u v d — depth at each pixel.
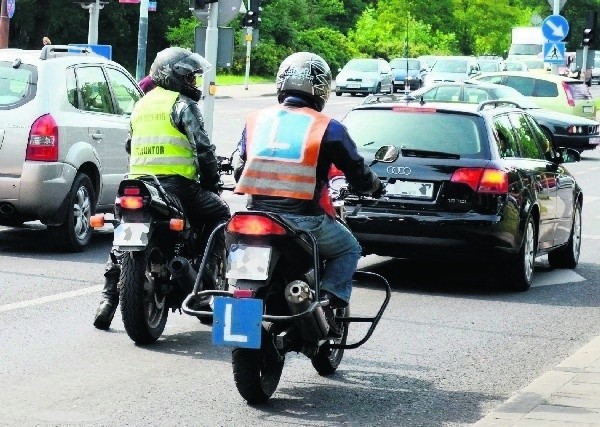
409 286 19.08
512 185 18.33
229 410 11.27
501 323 16.25
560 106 51.75
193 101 14.34
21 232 23.66
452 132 18.48
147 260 13.69
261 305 10.85
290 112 11.59
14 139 20.45
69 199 20.89
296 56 11.80
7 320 15.15
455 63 76.94
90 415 10.92
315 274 11.16
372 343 14.62
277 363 11.59
